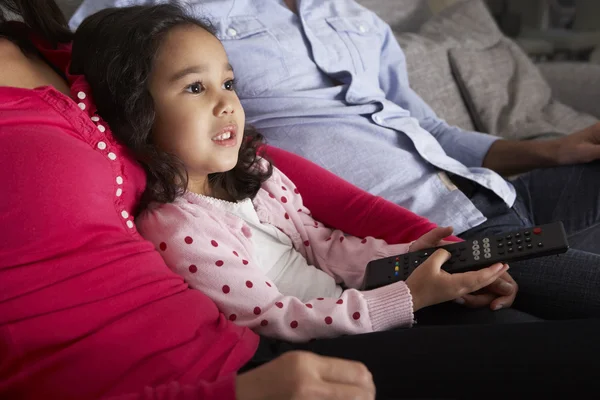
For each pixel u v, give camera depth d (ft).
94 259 2.27
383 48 5.14
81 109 2.60
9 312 2.12
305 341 2.79
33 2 3.04
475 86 6.22
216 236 2.92
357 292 2.89
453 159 4.54
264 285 2.87
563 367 2.26
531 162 4.59
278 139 4.26
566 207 4.26
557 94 6.95
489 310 3.09
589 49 8.91
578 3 9.36
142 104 2.85
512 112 6.15
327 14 4.76
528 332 2.43
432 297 2.89
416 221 3.57
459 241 3.44
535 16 9.53
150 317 2.31
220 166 3.00
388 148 4.32
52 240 2.20
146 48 2.88
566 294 3.25
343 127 4.36
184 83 2.89
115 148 2.65
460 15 6.81
